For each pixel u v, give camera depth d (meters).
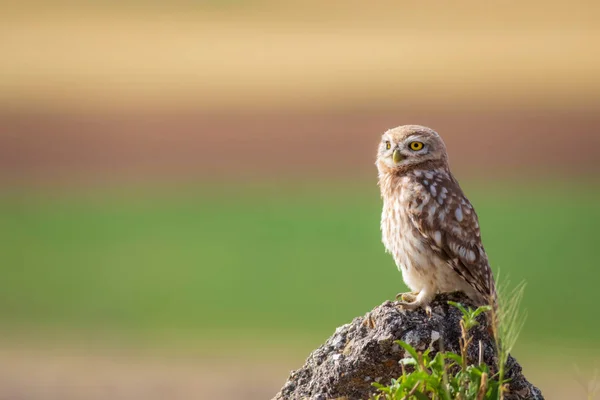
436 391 6.10
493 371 7.26
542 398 7.40
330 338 7.58
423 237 8.84
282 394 7.52
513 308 6.12
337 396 7.28
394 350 7.22
